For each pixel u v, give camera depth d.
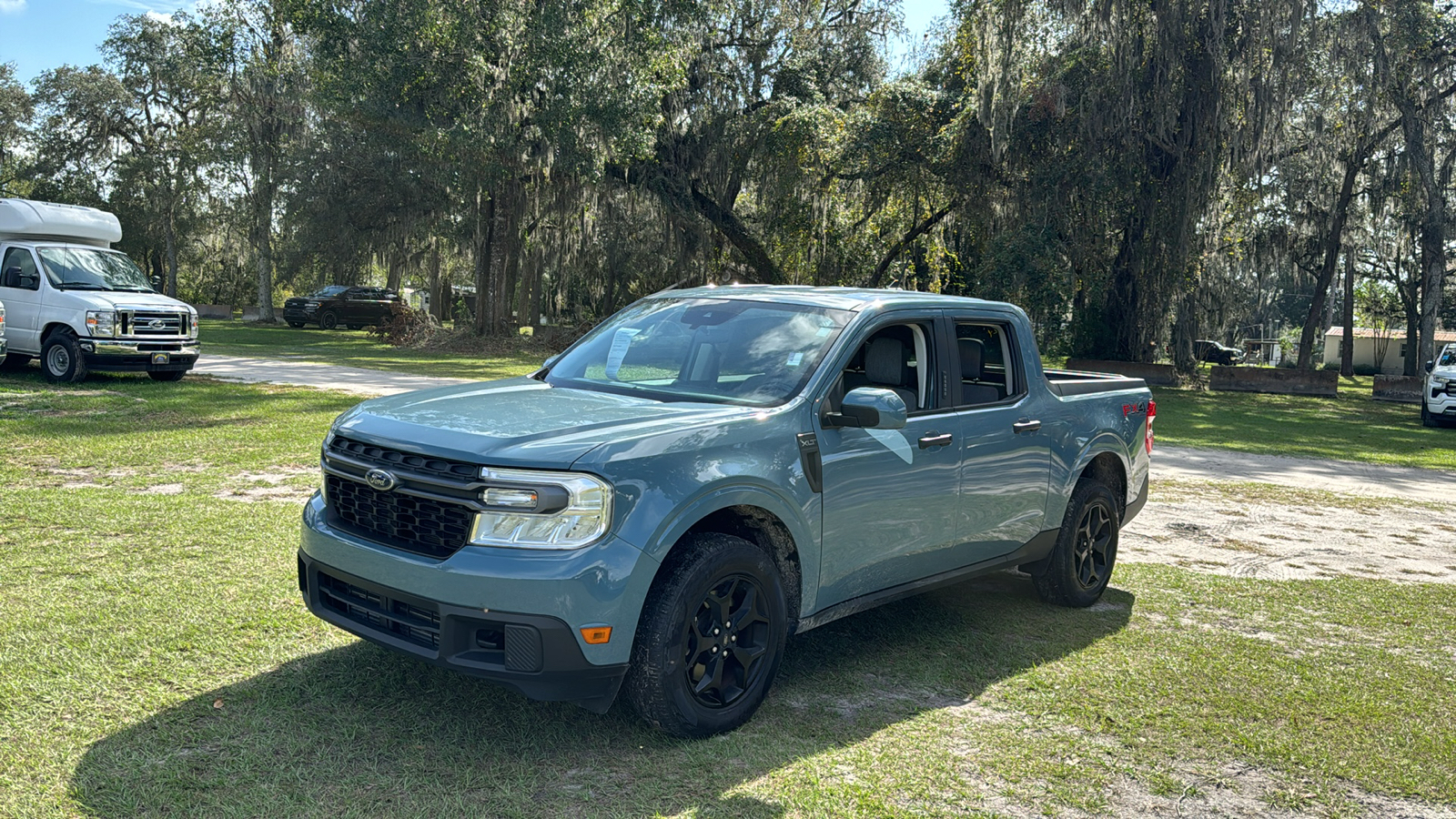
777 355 4.54
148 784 3.26
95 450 9.77
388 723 3.83
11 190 55.72
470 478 3.53
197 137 48.62
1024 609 5.97
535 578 3.41
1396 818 3.54
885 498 4.54
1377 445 18.02
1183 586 6.70
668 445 3.73
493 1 29.23
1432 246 34.12
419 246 51.84
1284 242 36.88
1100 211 29.45
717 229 37.34
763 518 4.12
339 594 3.92
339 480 4.04
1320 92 30.09
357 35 30.09
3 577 5.45
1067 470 5.76
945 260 36.06
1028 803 3.50
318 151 40.09
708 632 3.87
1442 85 31.95
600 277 52.84
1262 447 16.34
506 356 31.78
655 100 30.86
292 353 27.62
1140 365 30.86
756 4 34.84
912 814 3.35
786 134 32.78
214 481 8.48
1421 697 4.73
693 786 3.46
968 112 29.47
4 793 3.16
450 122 30.77
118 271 17.03
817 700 4.36
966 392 5.23
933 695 4.49
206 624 4.80
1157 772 3.81
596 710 3.67
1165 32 26.69
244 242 59.03
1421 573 7.48
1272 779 3.80
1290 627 5.84
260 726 3.74
